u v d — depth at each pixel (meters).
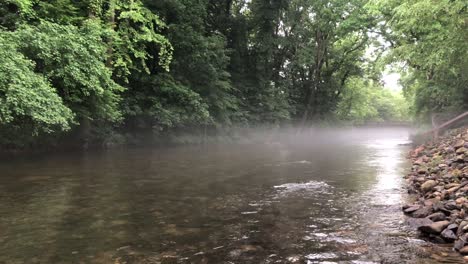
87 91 13.68
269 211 5.86
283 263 3.75
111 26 16.81
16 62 10.53
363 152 17.25
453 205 5.11
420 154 13.44
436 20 12.65
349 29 29.23
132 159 13.48
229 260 3.85
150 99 21.14
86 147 17.30
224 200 6.65
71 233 4.73
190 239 4.52
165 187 7.89
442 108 21.75
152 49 21.61
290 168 11.09
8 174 9.55
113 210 5.91
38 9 14.55
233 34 30.00
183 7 21.27
